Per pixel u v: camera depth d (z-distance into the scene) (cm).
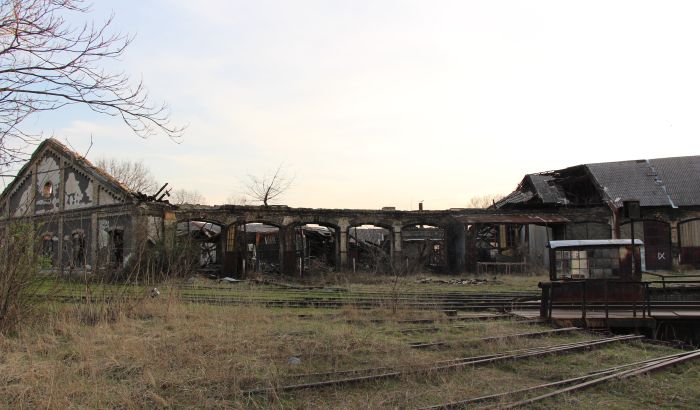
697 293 1784
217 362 812
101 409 618
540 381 786
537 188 3731
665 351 1032
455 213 3659
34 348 903
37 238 1104
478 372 829
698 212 3266
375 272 3189
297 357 891
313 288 2417
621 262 1543
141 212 2819
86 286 1227
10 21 658
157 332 1045
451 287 2511
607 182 3541
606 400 691
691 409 665
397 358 880
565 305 1475
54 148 3288
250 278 3027
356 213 3591
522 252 3575
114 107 721
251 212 3294
